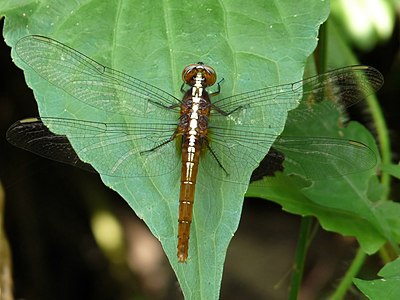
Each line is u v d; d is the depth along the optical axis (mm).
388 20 378
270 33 271
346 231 303
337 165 295
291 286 329
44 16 274
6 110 398
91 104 271
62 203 414
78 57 271
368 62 402
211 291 260
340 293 331
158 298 417
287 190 306
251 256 422
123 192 266
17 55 271
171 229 264
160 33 274
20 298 407
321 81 292
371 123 347
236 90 271
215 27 273
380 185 307
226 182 270
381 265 347
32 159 404
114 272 417
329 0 271
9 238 407
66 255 417
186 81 273
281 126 271
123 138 271
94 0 276
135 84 272
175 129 277
